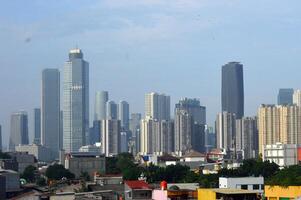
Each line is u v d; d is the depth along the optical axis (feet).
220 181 442.91
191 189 413.39
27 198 492.95
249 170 629.92
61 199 453.58
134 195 394.73
